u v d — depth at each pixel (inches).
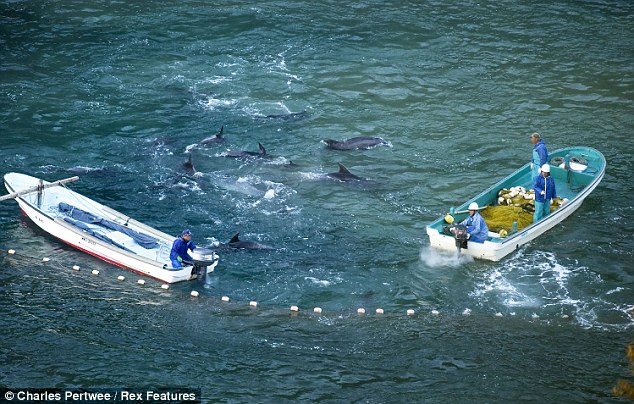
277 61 5152.6
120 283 3321.9
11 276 3324.3
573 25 5605.3
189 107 4658.0
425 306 3203.7
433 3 5925.2
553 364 2861.7
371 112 4630.9
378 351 2938.0
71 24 5536.4
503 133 4431.6
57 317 3075.8
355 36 5452.8
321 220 3727.9
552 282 3334.2
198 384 2738.7
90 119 4510.3
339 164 4023.1
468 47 5329.7
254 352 2918.3
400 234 3636.8
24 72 4953.3
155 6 5821.9
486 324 3097.9
